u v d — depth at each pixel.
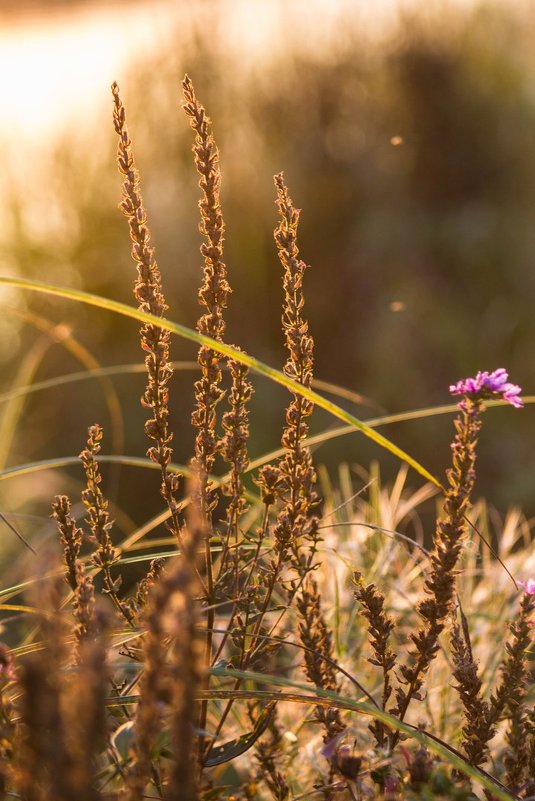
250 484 2.77
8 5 11.16
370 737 1.21
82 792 0.61
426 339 4.55
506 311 4.65
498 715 1.06
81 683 0.63
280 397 4.17
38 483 3.38
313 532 1.12
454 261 4.97
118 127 1.05
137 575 2.59
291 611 1.62
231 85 5.28
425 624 1.07
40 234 4.72
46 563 0.62
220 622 1.55
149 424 1.09
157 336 1.08
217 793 0.99
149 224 4.72
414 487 3.94
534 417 4.32
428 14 5.82
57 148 4.88
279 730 1.31
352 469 4.04
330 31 5.69
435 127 5.50
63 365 4.39
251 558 1.21
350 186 5.21
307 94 5.40
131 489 3.87
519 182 5.35
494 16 6.04
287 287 1.12
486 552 2.12
